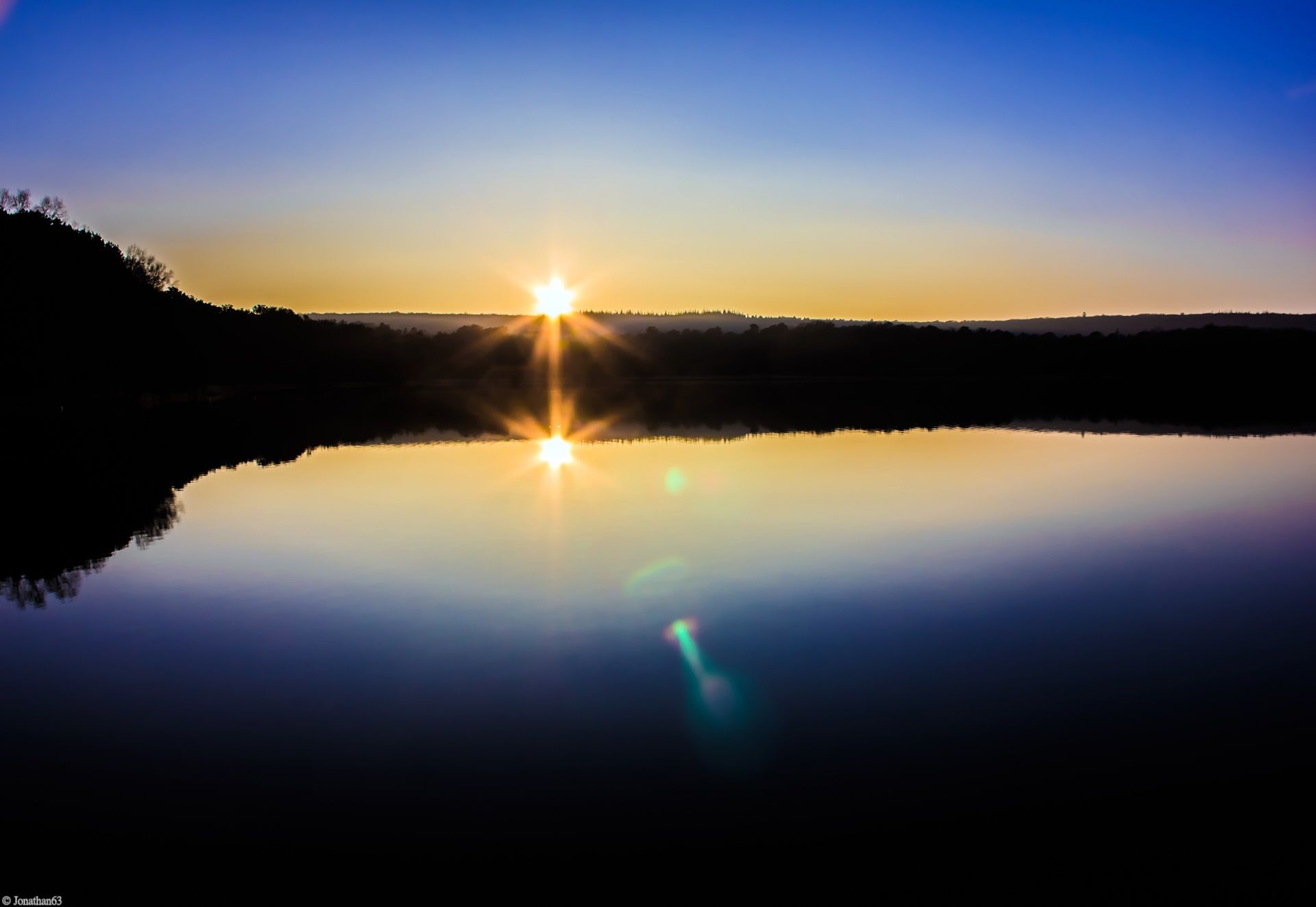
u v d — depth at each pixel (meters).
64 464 31.06
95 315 52.84
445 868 6.58
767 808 7.33
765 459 30.42
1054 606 12.88
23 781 7.91
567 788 7.70
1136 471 27.05
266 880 6.46
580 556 16.14
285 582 14.64
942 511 20.45
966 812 7.24
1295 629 11.84
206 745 8.61
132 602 13.62
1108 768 7.94
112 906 6.18
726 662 10.70
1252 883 6.28
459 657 10.96
